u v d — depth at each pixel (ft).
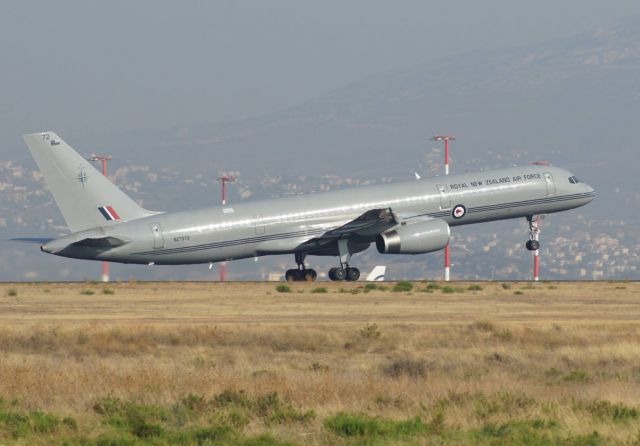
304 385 311.06
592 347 416.67
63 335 437.99
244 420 263.49
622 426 254.88
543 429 253.24
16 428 254.47
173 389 307.99
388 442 242.37
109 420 265.34
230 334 441.27
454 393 293.02
